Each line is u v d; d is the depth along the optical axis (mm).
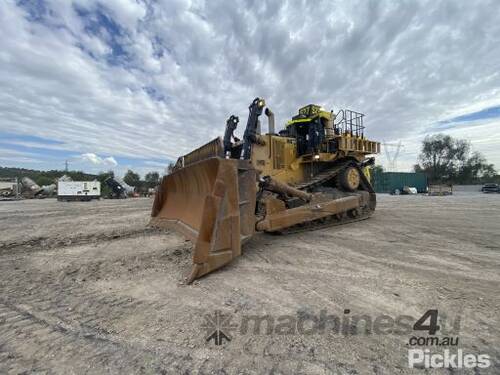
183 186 5652
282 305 2697
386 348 2008
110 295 3014
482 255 4387
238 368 1807
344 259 4238
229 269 3809
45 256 4719
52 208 16578
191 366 1833
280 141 7938
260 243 5352
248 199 4309
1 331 2305
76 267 4062
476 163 60125
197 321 2416
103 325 2383
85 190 28344
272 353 1962
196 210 4887
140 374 1756
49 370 1802
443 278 3363
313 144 8180
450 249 4793
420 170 64500
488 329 2234
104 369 1807
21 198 32094
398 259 4211
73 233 7004
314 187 7828
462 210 11602
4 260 4488
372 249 4844
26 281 3496
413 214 10156
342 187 8672
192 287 3191
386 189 40375
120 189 34438
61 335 2232
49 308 2723
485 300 2746
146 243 5590
